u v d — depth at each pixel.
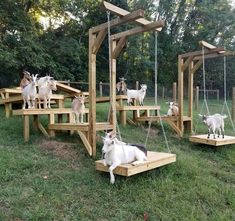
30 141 8.24
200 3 34.75
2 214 4.78
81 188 5.84
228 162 8.41
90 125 7.41
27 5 23.69
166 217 5.13
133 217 5.11
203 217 5.34
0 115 11.38
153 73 32.09
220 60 33.53
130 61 30.12
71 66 26.34
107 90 26.06
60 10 26.02
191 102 11.23
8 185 5.76
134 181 6.23
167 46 34.44
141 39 29.20
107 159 5.98
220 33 34.62
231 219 5.39
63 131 9.20
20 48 20.66
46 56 22.97
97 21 29.17
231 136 10.06
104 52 29.02
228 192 6.33
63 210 5.09
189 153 8.81
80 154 7.45
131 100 12.71
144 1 33.59
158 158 6.48
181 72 10.91
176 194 6.00
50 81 9.73
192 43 34.62
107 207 5.32
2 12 20.41
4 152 7.21
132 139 9.52
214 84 34.41
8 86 23.67
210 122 9.28
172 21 36.47
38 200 5.28
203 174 7.16
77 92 12.20
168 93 31.05
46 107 9.72
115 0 27.81
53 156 7.33
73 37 28.72
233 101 14.11
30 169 6.50
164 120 10.82
